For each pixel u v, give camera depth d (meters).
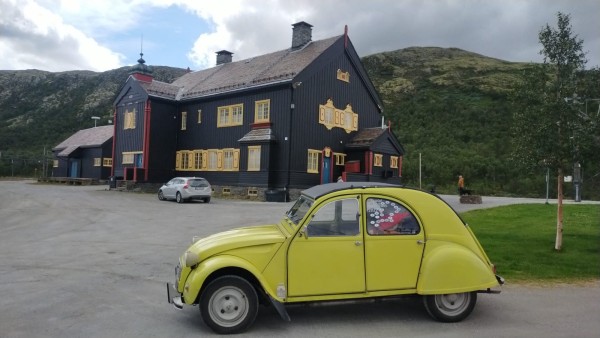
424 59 115.12
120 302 6.57
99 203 23.92
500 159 50.16
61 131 90.94
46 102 111.19
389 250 5.60
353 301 5.52
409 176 48.75
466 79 90.19
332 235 5.52
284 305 5.41
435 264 5.60
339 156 31.14
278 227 6.17
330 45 30.62
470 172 47.81
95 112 101.25
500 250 10.54
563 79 10.18
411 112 72.44
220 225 15.59
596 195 38.47
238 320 5.30
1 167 66.88
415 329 5.45
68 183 47.25
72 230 14.39
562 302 6.69
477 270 5.68
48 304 6.43
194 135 34.66
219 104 32.75
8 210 20.41
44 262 9.44
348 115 32.09
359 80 33.22
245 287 5.32
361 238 5.55
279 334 5.25
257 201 27.16
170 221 16.70
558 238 10.55
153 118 34.78
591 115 9.88
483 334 5.28
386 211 5.71
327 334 5.25
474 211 18.86
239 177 29.52
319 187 6.23
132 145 36.12
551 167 10.29
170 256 10.15
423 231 5.73
